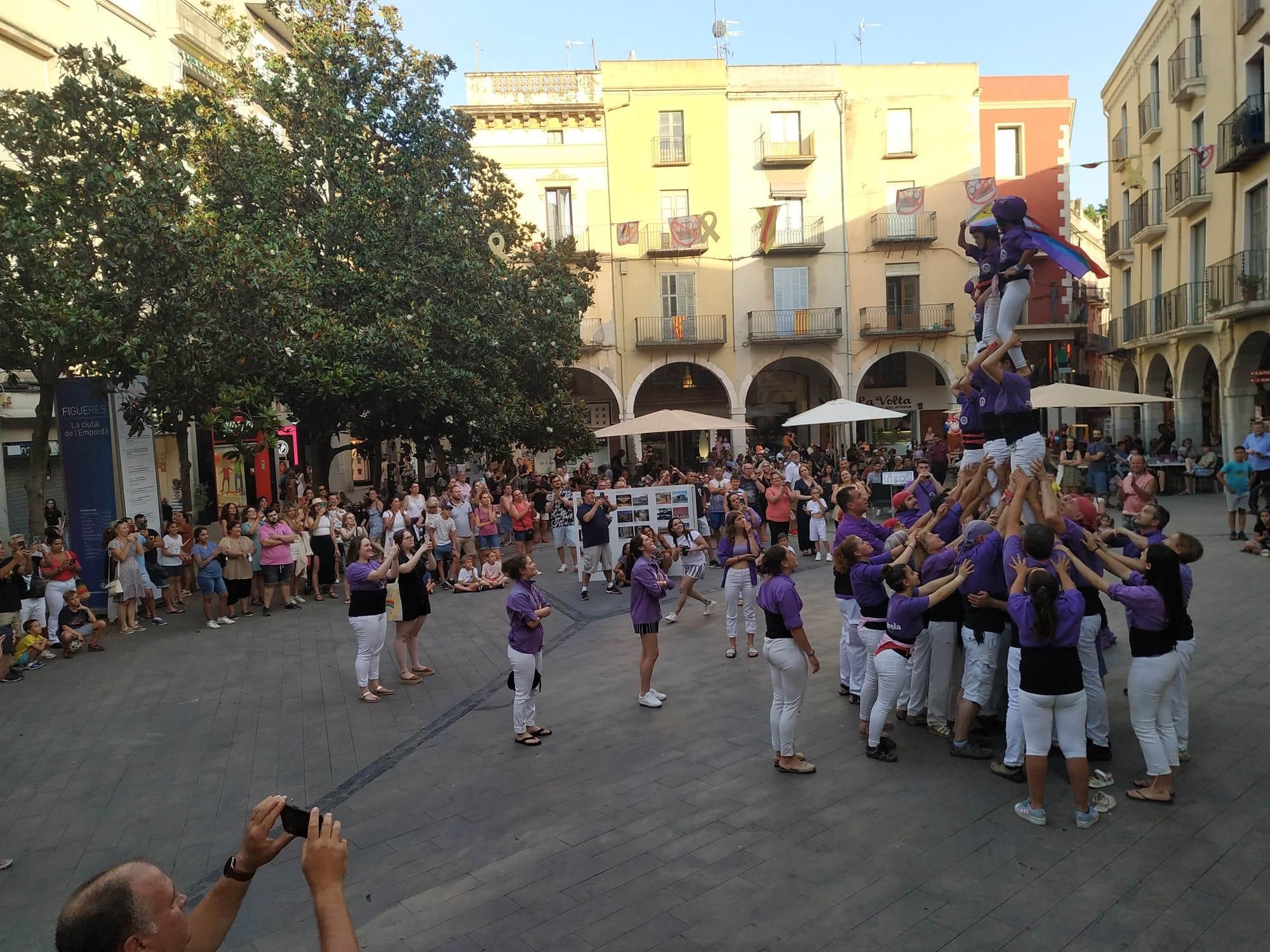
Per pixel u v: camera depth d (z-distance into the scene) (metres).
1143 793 5.61
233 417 15.24
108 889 1.87
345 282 17.41
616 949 4.33
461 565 16.12
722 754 6.87
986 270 7.02
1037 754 5.36
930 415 34.97
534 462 31.95
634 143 32.12
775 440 35.69
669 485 17.02
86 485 13.50
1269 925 4.23
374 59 18.69
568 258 25.69
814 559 16.17
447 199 19.83
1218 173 20.34
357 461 39.25
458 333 18.97
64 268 11.97
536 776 6.65
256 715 8.62
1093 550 6.14
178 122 13.70
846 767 6.49
